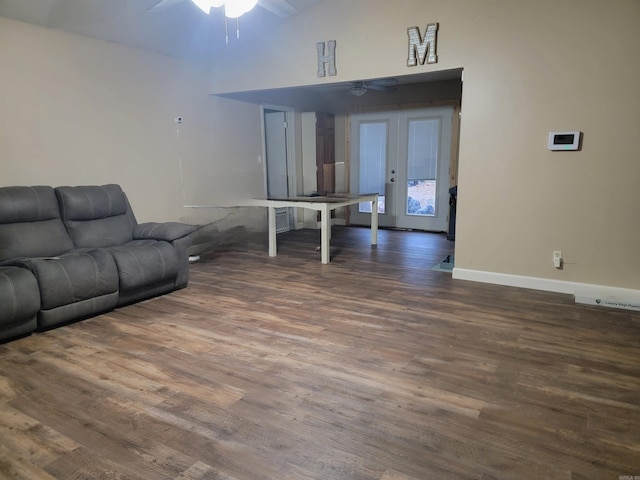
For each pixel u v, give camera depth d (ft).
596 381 7.64
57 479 5.42
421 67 13.56
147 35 14.84
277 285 13.58
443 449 5.93
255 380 7.81
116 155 15.20
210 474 5.50
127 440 6.18
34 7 11.87
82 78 13.96
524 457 5.75
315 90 24.08
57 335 9.84
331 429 6.40
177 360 8.61
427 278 14.19
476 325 10.20
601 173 11.69
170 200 17.28
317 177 23.86
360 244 19.92
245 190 20.79
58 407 7.02
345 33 14.71
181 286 13.24
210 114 18.61
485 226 13.43
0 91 12.07
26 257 10.97
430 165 22.77
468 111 13.09
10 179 12.49
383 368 8.20
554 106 11.96
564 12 11.44
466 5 12.59
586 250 12.19
